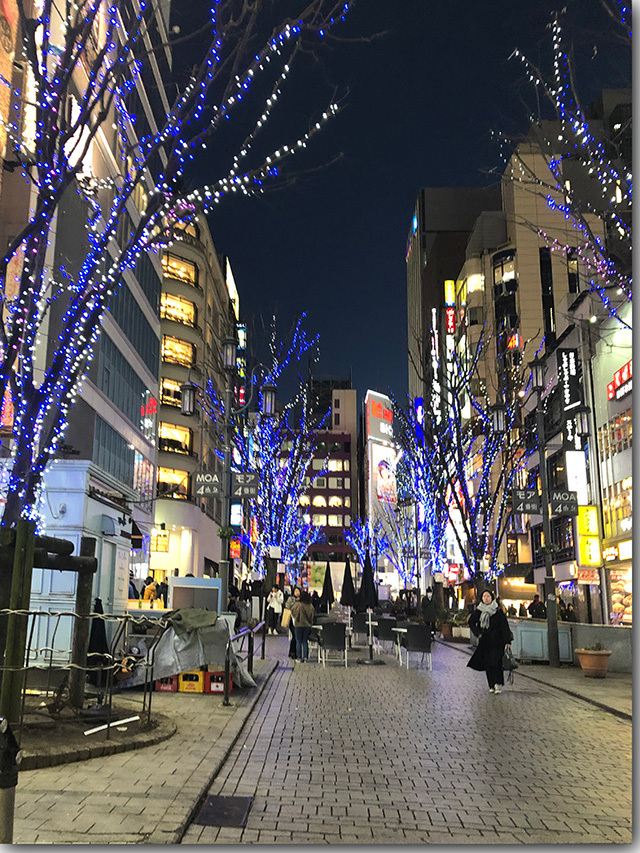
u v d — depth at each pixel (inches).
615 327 1198.9
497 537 1018.7
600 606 1275.8
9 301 363.3
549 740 366.3
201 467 1876.2
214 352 2118.6
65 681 357.7
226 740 334.6
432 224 4222.4
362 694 516.4
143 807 223.5
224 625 465.4
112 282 378.9
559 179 478.0
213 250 2204.7
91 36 435.2
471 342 2516.0
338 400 5049.2
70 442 1021.8
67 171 351.3
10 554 255.0
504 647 544.4
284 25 302.7
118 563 573.6
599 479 1282.0
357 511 4813.0
